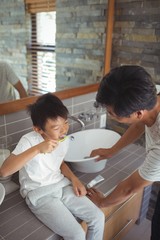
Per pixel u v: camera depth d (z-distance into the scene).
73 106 1.52
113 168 1.33
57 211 0.94
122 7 1.56
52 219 0.91
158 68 1.51
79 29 1.43
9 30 1.07
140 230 1.75
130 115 0.73
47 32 1.25
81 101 1.56
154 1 1.41
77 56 1.46
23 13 1.11
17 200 1.06
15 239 0.86
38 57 1.24
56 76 1.36
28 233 0.89
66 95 1.43
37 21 1.19
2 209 1.01
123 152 1.51
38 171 1.01
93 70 1.60
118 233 1.41
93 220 0.98
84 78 1.55
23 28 1.13
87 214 0.99
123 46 1.63
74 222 0.91
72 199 1.03
